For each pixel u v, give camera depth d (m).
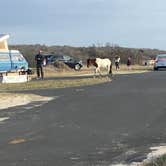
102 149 12.63
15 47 97.12
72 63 63.12
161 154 11.66
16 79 37.75
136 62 95.69
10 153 12.33
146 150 12.39
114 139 13.94
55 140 13.88
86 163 11.15
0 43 44.75
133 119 17.38
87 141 13.69
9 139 14.16
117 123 16.61
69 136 14.45
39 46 108.44
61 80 37.03
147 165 10.48
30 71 48.31
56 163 11.19
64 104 21.86
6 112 19.78
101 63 43.91
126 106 20.72
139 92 26.41
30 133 15.02
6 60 44.44
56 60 63.12
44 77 44.50
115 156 11.83
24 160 11.53
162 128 15.50
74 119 17.56
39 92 28.11
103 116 18.16
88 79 37.09
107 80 36.34
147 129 15.41
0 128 16.03
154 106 20.55
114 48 103.44
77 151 12.42
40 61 41.88
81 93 26.75
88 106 20.95
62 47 112.88
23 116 18.55
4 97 25.05
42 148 12.86
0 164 11.19
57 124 16.58
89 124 16.48
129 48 107.62
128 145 13.09
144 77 39.34
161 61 56.88
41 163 11.20
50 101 23.22
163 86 30.00
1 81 36.91
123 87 29.94
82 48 110.50
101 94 25.81
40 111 19.78
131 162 11.19
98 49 105.31
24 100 23.98
